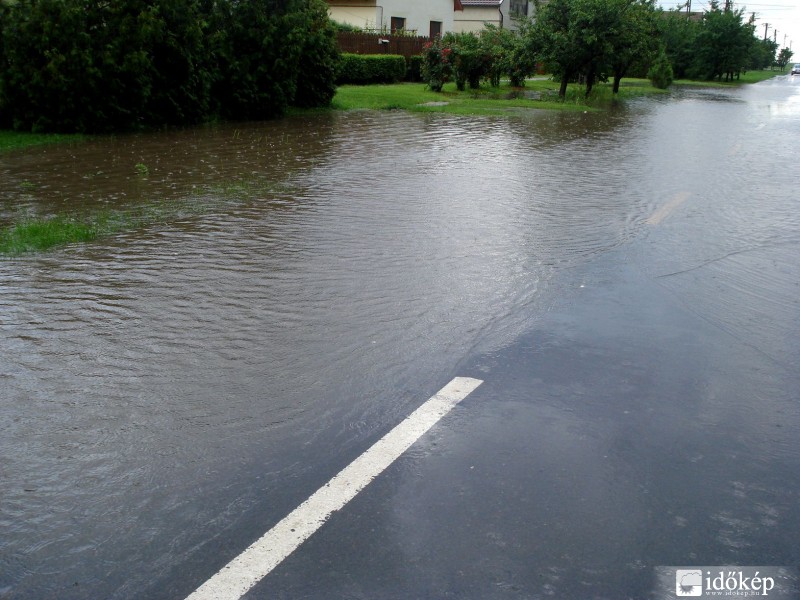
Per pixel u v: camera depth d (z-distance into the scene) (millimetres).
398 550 3105
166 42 16688
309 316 5695
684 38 65875
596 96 32375
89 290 6246
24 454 3805
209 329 5426
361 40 34281
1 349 5055
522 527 3264
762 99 38344
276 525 3264
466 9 53125
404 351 5094
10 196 9898
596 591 2879
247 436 3990
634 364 4992
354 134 17000
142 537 3182
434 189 10812
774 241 8344
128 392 4457
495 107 25266
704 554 3109
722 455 3885
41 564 3018
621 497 3494
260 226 8469
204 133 16594
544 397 4500
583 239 8203
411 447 3908
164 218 8797
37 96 15305
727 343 5398
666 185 11688
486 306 5992
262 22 19031
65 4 15242
